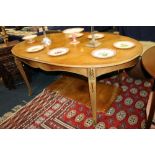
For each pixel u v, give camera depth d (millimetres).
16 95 3010
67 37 2715
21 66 2658
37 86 3182
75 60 1889
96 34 2658
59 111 2453
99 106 2338
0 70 3164
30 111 2543
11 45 3096
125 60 1756
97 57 1881
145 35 3084
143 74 2746
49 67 2049
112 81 2977
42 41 2668
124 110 2283
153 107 1445
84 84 2891
